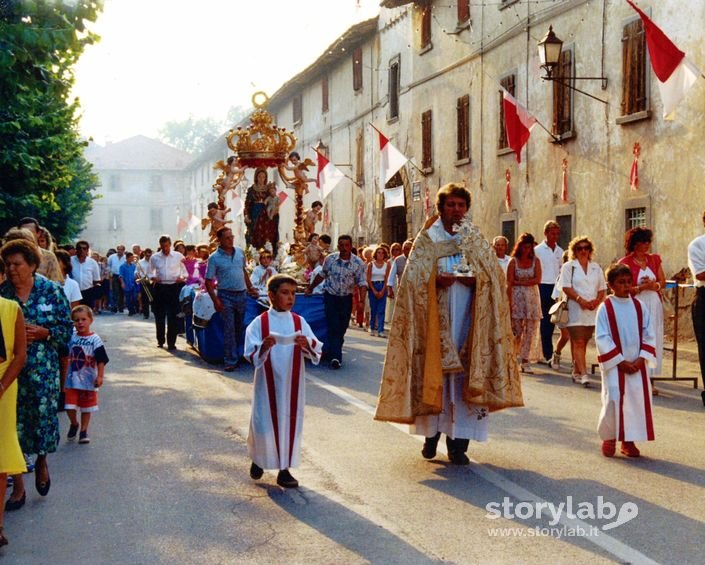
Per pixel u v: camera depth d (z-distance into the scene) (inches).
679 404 406.6
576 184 802.2
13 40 437.7
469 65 1036.5
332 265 529.7
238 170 724.0
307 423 354.6
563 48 815.7
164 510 240.2
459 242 280.5
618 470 276.7
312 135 1713.8
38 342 248.7
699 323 403.9
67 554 206.1
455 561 196.9
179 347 679.1
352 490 256.7
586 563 194.1
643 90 700.0
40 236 403.2
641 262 430.0
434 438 291.1
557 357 528.1
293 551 205.2
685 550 201.8
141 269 1027.3
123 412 389.4
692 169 650.2
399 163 961.5
